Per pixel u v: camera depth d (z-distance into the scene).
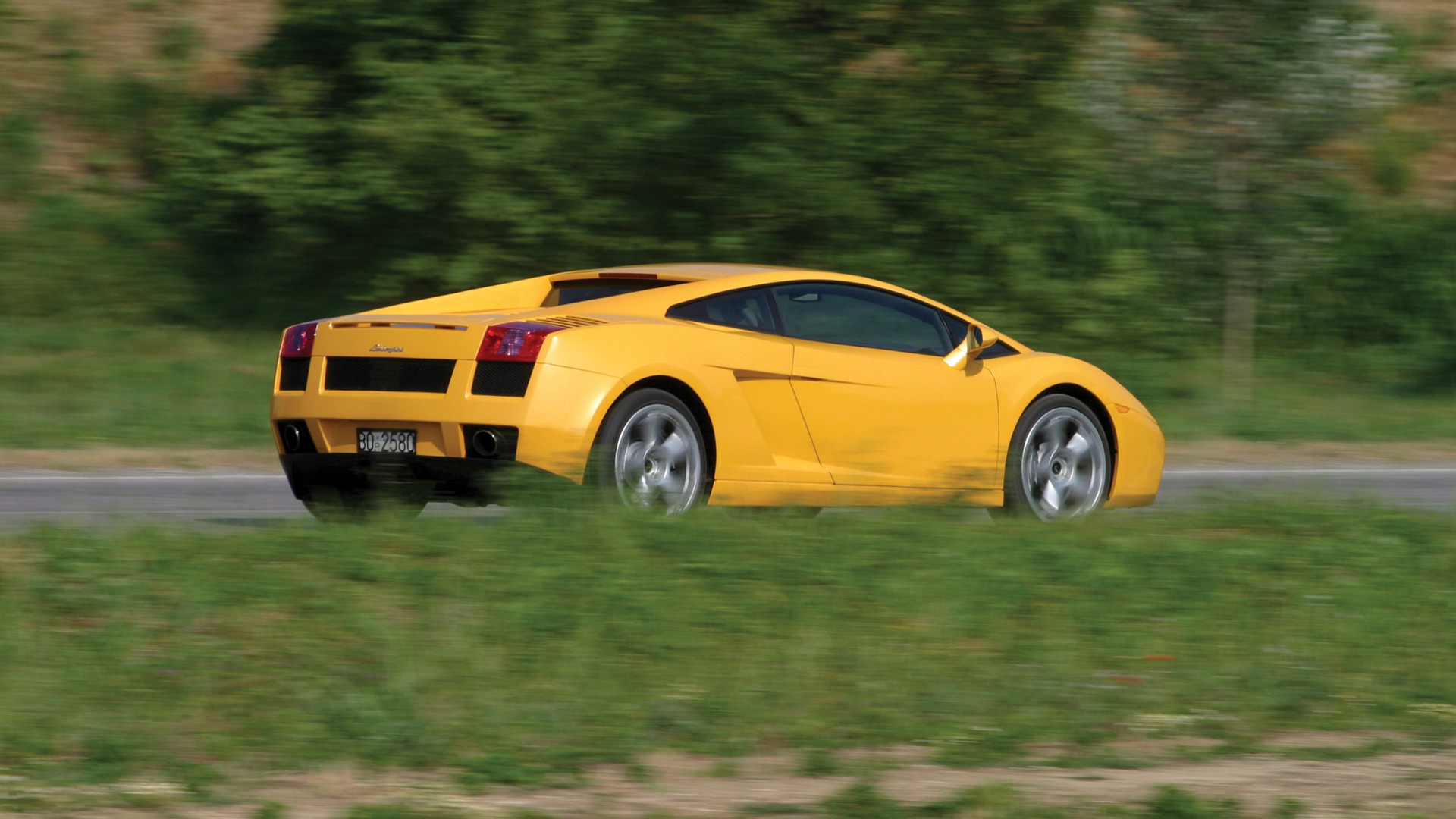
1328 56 69.62
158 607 20.02
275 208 71.94
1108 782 14.97
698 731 16.20
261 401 56.72
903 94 70.44
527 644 18.75
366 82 74.00
